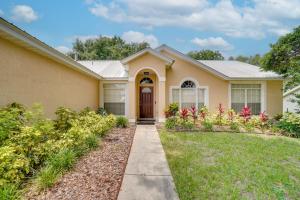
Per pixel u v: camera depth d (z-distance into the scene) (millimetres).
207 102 16531
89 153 7340
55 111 9609
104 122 10688
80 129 7605
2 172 4531
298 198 5039
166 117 14969
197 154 7906
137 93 16812
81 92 13016
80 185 5086
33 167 5504
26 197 4473
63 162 5613
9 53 6605
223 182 5629
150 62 15164
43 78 8633
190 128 13000
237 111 16609
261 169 6574
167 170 6344
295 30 13953
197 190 5168
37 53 8156
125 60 15039
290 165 7074
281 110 16609
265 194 5137
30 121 6809
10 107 6312
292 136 11875
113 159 7027
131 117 15242
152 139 10320
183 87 16609
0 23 5504
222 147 8875
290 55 14531
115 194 4828
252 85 16688
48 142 6047
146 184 5398
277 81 16562
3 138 5336
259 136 11430
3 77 6340
